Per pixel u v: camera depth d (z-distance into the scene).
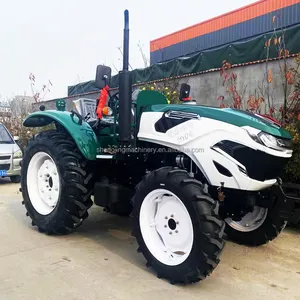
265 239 3.59
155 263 2.89
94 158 3.60
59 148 3.76
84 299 2.49
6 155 7.60
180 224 2.84
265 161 2.76
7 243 3.63
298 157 4.09
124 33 3.28
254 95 5.70
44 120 4.39
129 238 3.89
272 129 2.85
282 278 2.96
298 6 7.89
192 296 2.58
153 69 8.14
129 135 3.30
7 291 2.58
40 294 2.54
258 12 9.02
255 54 5.95
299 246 3.75
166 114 3.08
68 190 3.65
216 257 2.59
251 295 2.64
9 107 14.45
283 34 5.46
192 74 7.07
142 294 2.59
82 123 3.82
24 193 4.19
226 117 2.81
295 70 4.97
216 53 6.67
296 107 4.79
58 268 3.02
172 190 2.78
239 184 2.72
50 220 3.82
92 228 4.25
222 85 6.47
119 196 3.50
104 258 3.29
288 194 3.19
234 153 2.73
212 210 2.62
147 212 3.03
